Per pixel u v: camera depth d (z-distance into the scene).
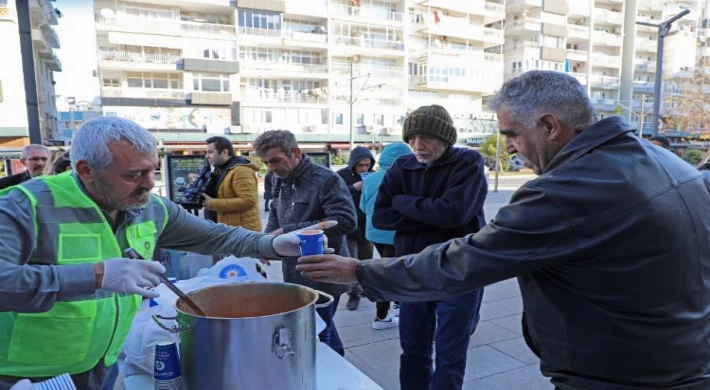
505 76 44.78
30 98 5.52
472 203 2.28
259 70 33.47
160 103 30.69
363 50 36.09
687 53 46.53
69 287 1.11
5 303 1.08
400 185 2.56
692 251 1.10
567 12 45.09
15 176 4.30
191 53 31.34
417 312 2.42
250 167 4.09
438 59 38.38
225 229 1.78
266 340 1.12
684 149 30.66
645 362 1.10
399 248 2.55
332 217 2.54
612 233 1.07
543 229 1.12
